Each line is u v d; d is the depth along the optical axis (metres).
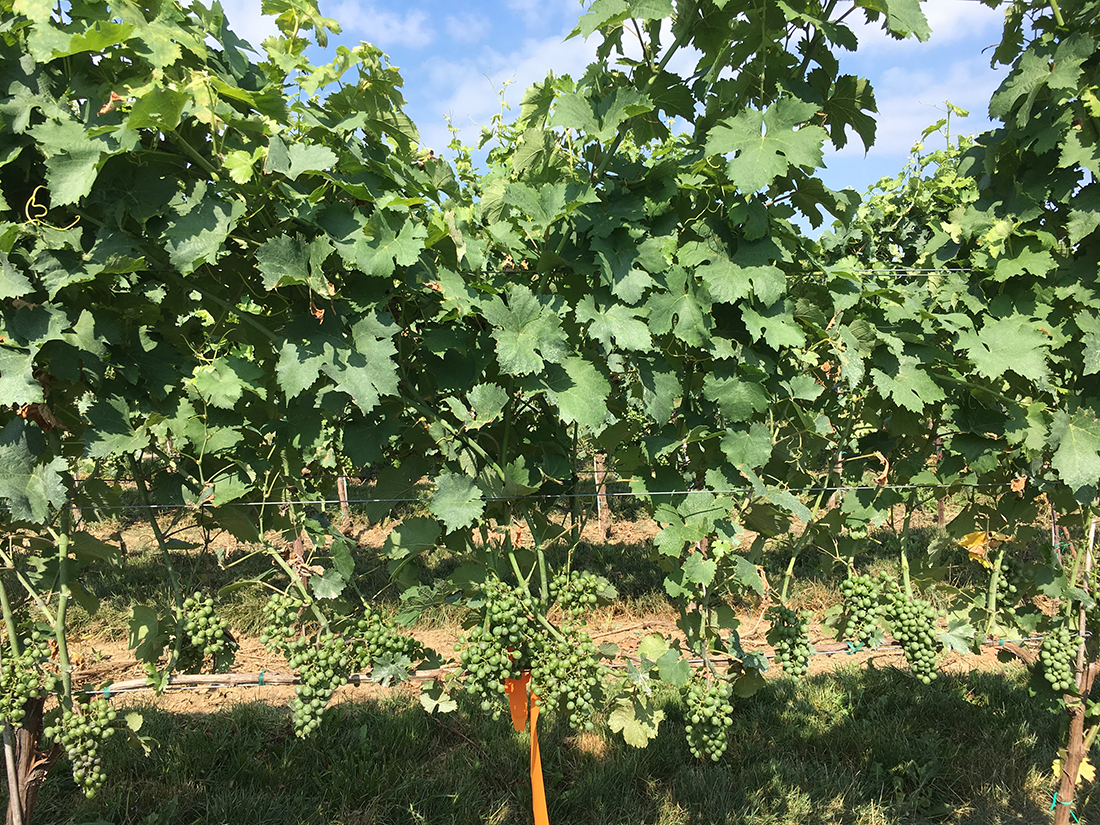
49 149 1.70
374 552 6.73
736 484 2.26
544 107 2.24
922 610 2.58
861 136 2.30
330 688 2.10
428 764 3.71
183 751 3.65
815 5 2.10
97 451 1.98
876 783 3.62
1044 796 3.55
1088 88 2.34
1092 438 2.56
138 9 1.76
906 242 5.85
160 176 1.79
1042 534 5.68
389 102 2.11
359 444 2.17
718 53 2.04
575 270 2.09
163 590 5.79
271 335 1.96
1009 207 2.63
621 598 5.82
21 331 1.82
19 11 1.69
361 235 1.87
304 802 3.41
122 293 2.00
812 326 2.34
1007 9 2.62
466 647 2.15
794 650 2.39
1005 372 2.67
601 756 3.77
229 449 2.21
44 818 3.26
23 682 1.99
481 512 2.04
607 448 2.37
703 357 2.23
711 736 2.30
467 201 2.34
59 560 2.21
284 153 1.79
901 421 2.69
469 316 2.11
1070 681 2.79
